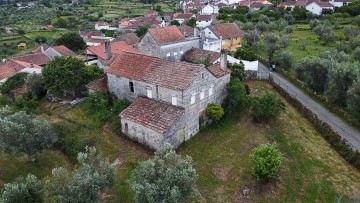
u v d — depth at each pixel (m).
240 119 46.25
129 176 34.12
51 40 114.06
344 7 129.00
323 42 95.50
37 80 53.16
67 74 48.91
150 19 147.25
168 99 40.25
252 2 161.75
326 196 34.16
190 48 66.31
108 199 31.72
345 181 36.19
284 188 34.62
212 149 39.59
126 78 44.31
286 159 38.97
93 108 46.16
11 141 34.59
